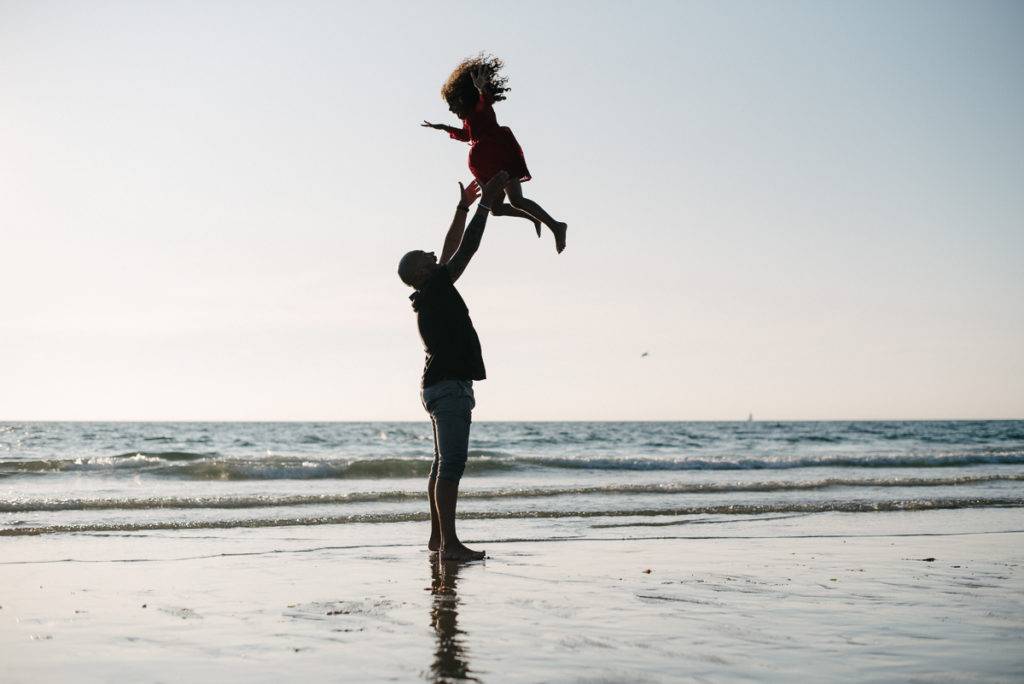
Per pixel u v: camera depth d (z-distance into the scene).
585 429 61.94
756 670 2.37
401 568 4.59
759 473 15.43
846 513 7.93
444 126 5.25
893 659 2.49
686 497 9.62
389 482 13.10
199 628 3.03
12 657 2.59
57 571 4.52
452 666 2.45
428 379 5.02
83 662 2.52
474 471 15.58
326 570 4.52
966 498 9.19
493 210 5.05
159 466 15.05
